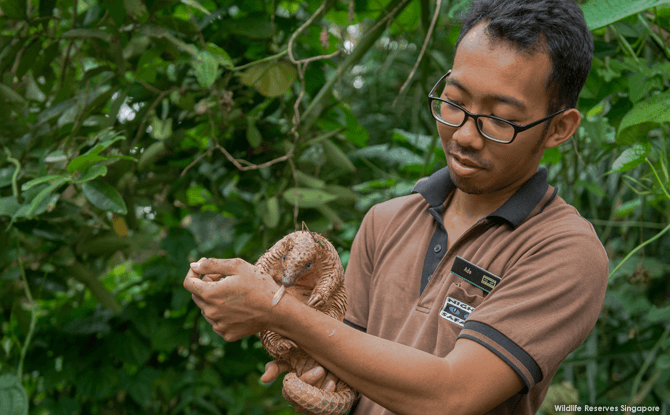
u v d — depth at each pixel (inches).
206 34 76.0
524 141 33.9
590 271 33.9
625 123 47.8
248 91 79.4
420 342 37.6
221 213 86.7
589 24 46.2
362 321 45.5
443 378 30.7
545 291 33.0
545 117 33.7
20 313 77.1
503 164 34.6
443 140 37.2
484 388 31.0
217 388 88.7
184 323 90.7
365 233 47.4
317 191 73.9
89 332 83.2
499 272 36.4
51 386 83.2
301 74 63.7
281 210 81.7
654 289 88.3
